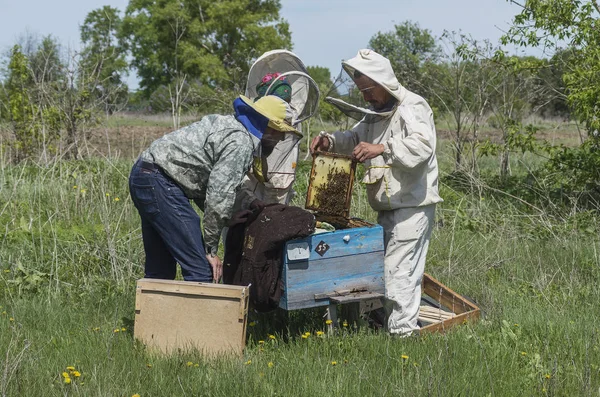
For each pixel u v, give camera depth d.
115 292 5.73
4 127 12.67
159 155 4.40
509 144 10.24
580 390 3.94
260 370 4.09
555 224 8.35
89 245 6.80
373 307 4.99
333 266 4.57
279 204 4.56
